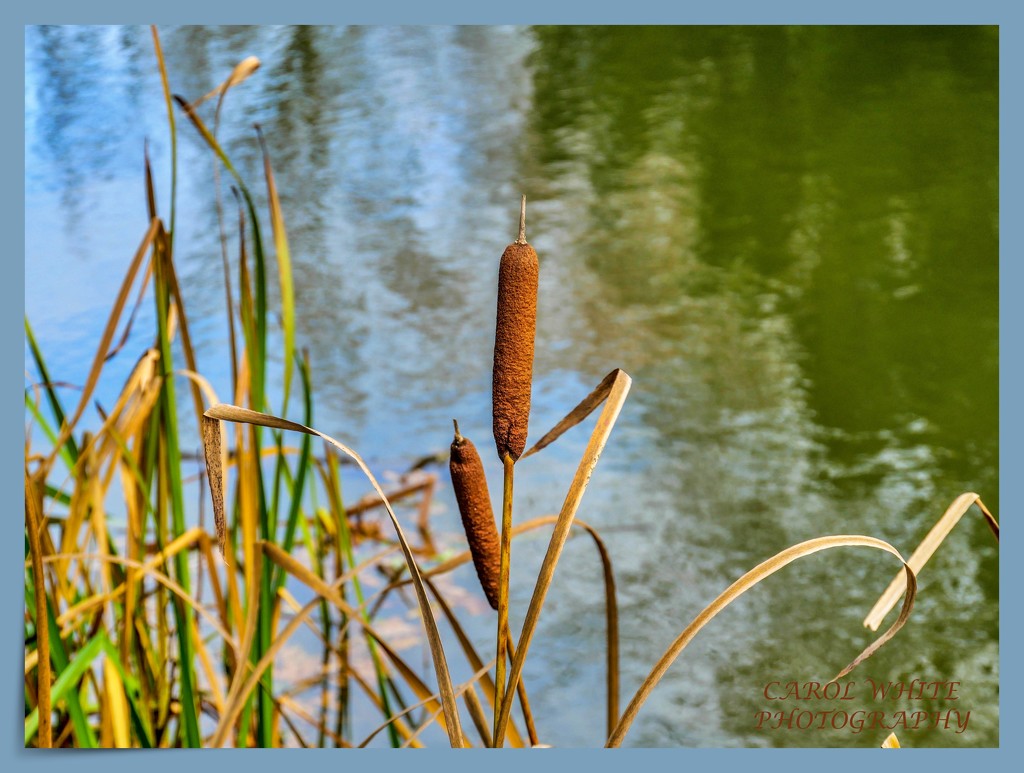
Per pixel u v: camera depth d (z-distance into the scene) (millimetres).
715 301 5031
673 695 2820
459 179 6301
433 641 943
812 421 4117
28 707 1835
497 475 3842
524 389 901
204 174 6043
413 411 4020
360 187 6105
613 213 5941
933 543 1095
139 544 1821
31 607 1866
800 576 3398
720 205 5977
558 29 8086
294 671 2680
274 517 1800
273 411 4012
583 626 3090
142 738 1740
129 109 6371
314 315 4828
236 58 7062
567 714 2736
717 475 3797
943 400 4184
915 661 2971
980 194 5887
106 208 5570
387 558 3227
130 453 1786
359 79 7398
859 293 5027
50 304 4508
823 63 7770
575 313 4965
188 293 4852
